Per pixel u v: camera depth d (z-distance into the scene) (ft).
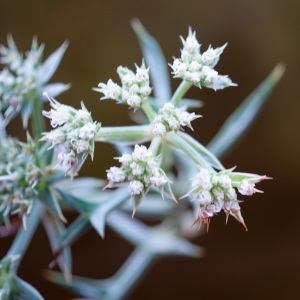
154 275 1.29
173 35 1.26
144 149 0.76
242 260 1.28
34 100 0.89
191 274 1.29
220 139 0.99
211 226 1.27
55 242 0.91
